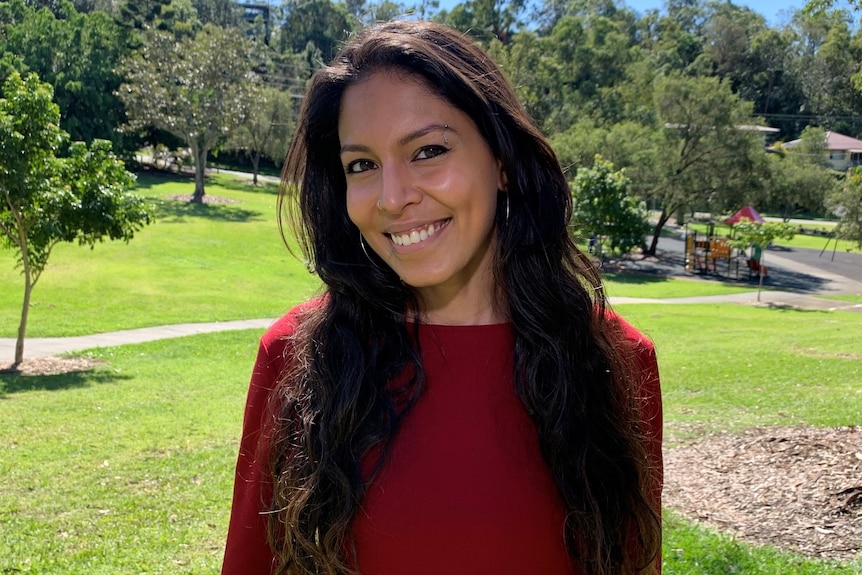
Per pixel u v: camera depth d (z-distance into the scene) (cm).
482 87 132
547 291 137
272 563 138
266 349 143
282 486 132
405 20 142
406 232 130
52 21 4569
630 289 2883
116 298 1919
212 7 7438
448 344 135
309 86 147
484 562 123
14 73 1062
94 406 893
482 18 6144
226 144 4869
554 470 128
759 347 1380
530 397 129
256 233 3109
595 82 5762
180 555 474
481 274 141
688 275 3434
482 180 132
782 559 418
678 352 1331
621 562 136
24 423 802
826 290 3103
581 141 4031
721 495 532
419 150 128
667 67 7031
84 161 1110
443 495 124
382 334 137
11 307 1734
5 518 530
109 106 4600
